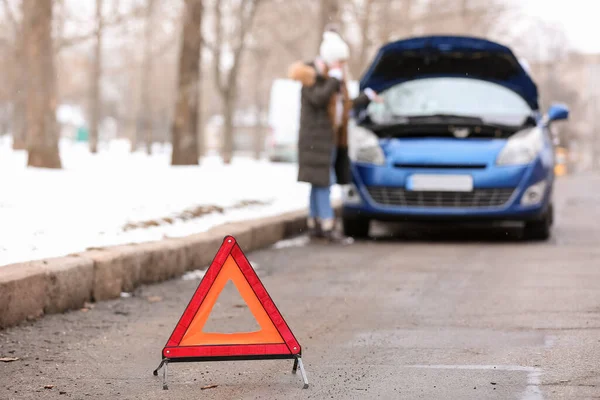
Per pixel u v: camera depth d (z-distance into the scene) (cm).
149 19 4647
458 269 977
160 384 506
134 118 6731
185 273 941
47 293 696
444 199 1227
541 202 1227
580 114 11544
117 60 6359
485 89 1346
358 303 772
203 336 506
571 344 593
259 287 509
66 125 12000
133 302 775
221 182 1659
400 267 999
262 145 11388
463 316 704
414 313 721
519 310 725
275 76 6197
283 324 508
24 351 586
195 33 2252
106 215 1034
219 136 11444
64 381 512
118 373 533
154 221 1045
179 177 1658
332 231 1266
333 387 495
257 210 1366
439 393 479
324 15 2839
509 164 1218
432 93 1348
